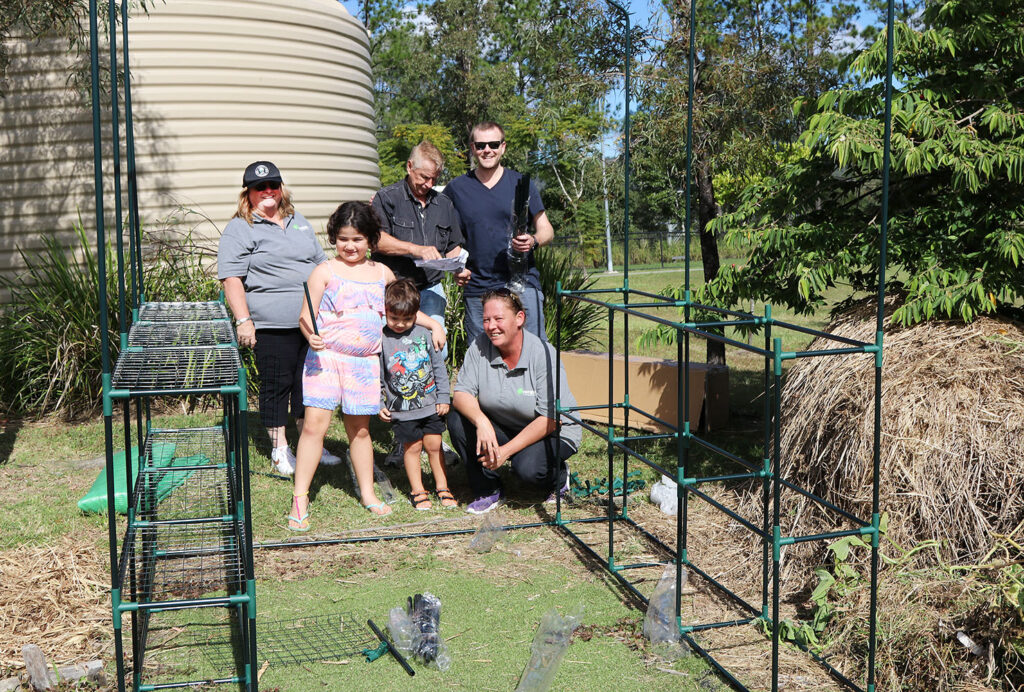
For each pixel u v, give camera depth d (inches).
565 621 143.7
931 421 154.2
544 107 342.3
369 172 415.8
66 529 185.2
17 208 338.3
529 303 223.3
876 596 123.5
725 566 169.8
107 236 341.1
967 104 190.7
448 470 240.4
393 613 142.9
